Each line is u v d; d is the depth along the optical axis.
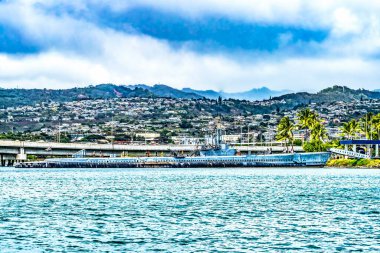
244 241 78.31
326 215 102.62
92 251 72.44
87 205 121.06
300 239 79.56
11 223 94.12
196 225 91.62
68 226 91.06
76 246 75.25
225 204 121.75
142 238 80.69
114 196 142.50
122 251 72.44
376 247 74.31
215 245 75.81
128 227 89.94
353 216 101.19
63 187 175.88
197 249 73.50
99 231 86.38
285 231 85.81
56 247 74.62
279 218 99.31
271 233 84.25
